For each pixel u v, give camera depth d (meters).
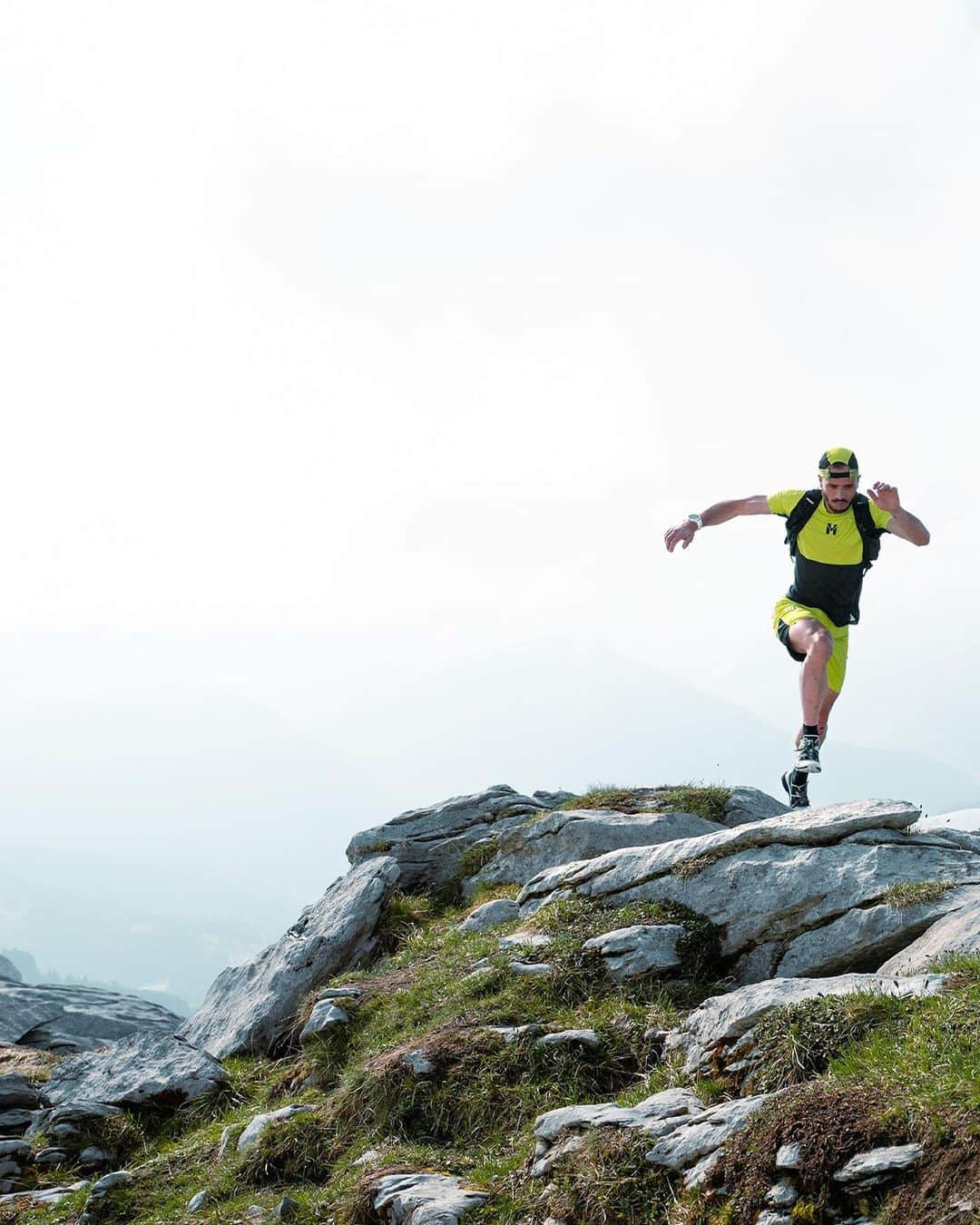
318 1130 10.55
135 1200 11.04
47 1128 13.15
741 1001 8.98
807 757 12.92
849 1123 6.39
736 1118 7.18
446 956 13.70
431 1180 8.68
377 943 16.12
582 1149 7.78
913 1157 5.91
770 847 12.19
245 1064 14.09
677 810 17.27
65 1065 14.69
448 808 19.38
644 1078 9.33
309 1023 13.02
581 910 12.81
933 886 10.73
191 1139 12.20
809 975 10.82
